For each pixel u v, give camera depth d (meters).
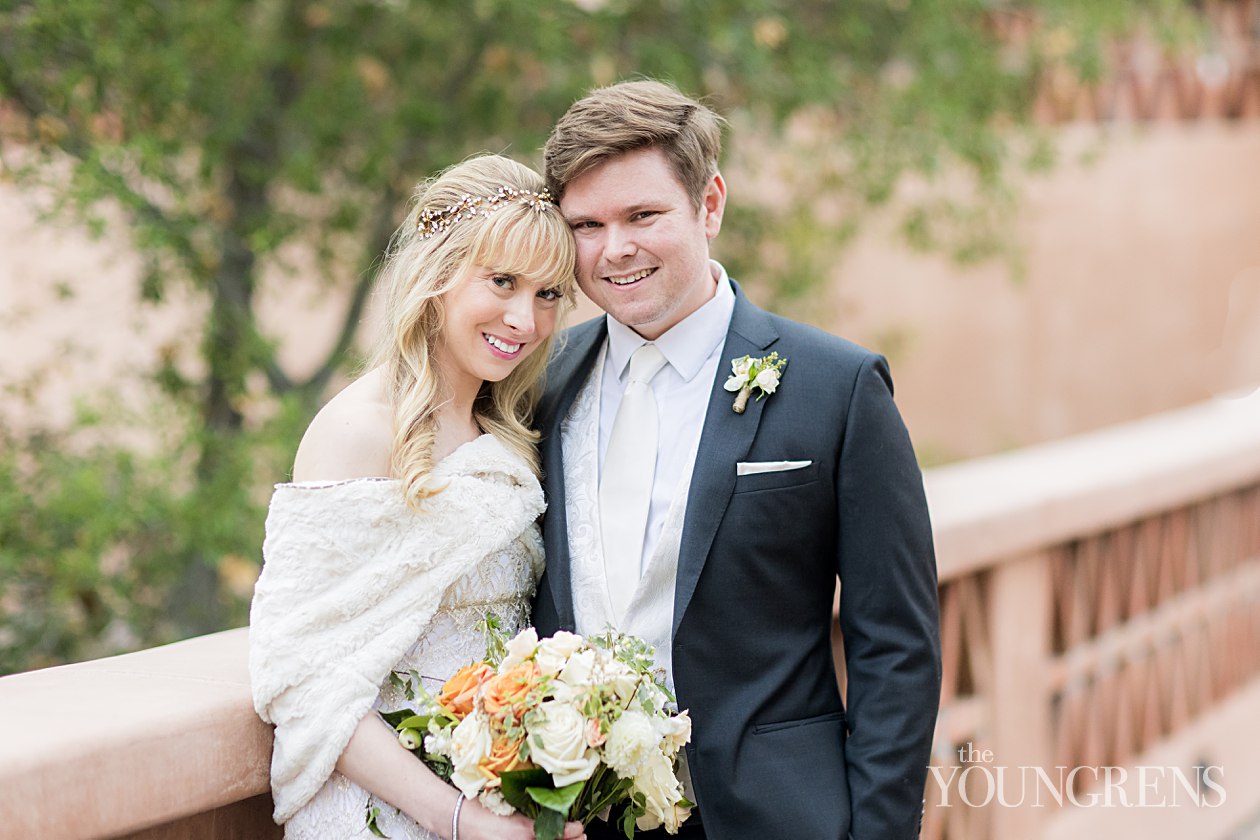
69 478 4.22
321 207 5.41
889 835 2.07
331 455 2.01
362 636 1.92
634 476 2.21
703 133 2.18
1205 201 9.62
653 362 2.27
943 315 9.76
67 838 1.66
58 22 3.98
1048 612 3.65
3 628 4.49
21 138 4.27
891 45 5.69
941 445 9.42
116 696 1.90
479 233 2.05
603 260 2.16
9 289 5.04
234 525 4.38
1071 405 9.64
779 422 2.15
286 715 1.88
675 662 2.10
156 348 4.89
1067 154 8.60
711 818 2.07
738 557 2.12
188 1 4.45
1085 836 3.72
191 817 1.97
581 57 5.09
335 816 1.93
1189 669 4.54
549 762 1.75
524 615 2.22
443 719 1.87
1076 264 9.54
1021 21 6.24
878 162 5.66
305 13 5.22
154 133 4.52
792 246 5.92
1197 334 9.70
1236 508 4.90
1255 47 9.44
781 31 5.23
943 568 3.09
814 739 2.14
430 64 5.31
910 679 2.12
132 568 4.75
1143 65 8.93
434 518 2.00
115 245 4.58
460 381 2.21
